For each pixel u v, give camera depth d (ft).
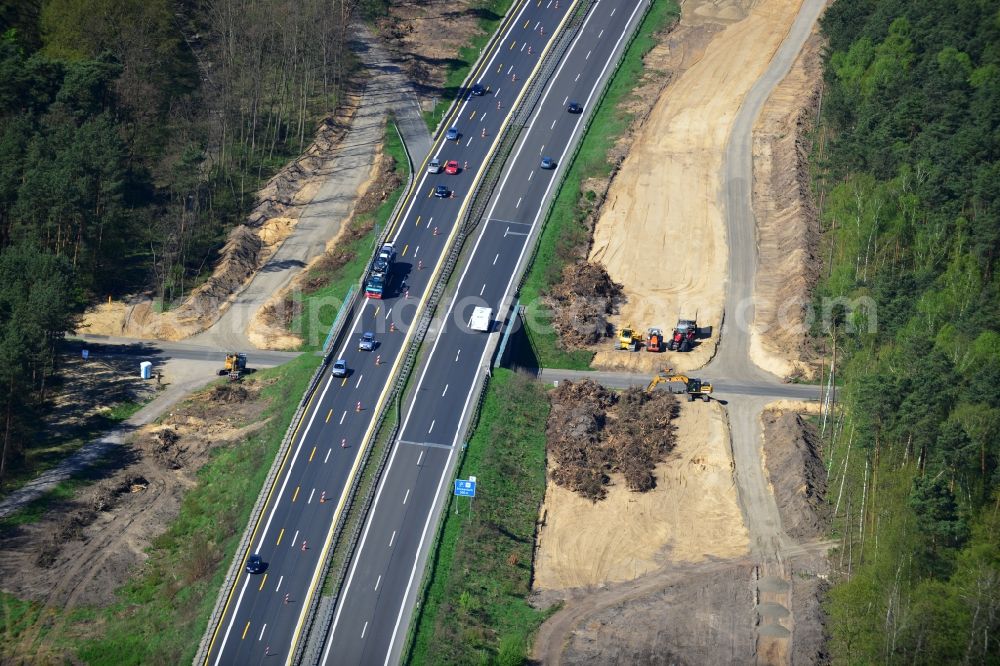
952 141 542.98
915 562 395.34
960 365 444.55
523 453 484.74
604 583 433.89
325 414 493.36
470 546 437.17
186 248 590.14
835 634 395.14
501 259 576.61
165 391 525.75
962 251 515.09
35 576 433.48
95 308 566.77
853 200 550.77
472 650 400.47
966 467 414.41
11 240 565.53
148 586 430.20
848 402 469.16
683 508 464.24
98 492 469.98
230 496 463.01
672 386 521.24
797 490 460.14
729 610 415.23
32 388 488.44
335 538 437.99
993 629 369.71
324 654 396.57
